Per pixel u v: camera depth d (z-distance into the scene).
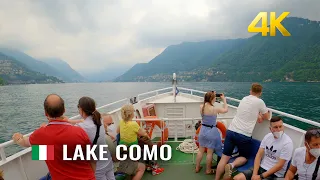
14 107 49.03
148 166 3.99
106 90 117.62
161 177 3.80
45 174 3.31
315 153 2.40
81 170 2.00
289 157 2.89
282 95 53.00
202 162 4.38
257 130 3.98
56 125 1.89
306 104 36.69
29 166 3.09
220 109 3.72
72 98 67.88
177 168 4.11
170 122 6.37
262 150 3.20
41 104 54.06
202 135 3.78
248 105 3.44
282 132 2.95
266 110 3.47
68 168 1.93
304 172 2.57
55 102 1.86
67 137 1.87
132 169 3.31
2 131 28.69
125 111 3.42
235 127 3.50
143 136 3.58
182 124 6.36
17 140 2.11
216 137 3.74
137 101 6.36
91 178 2.10
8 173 2.80
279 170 3.00
